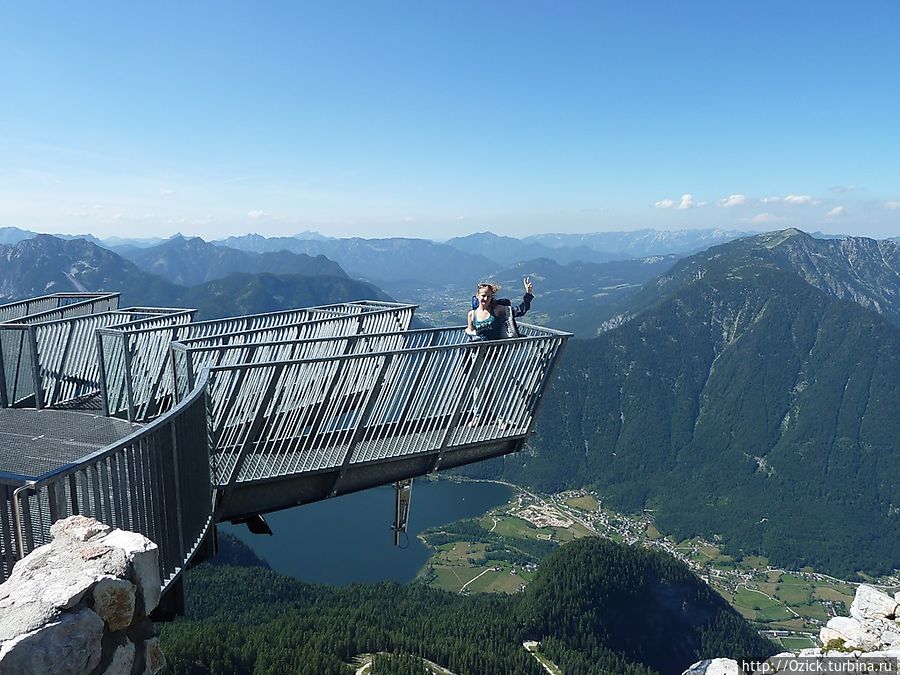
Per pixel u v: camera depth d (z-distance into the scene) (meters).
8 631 3.84
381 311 16.86
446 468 13.55
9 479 5.09
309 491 11.95
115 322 15.41
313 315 17.59
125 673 4.58
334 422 11.80
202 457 8.82
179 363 11.12
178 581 7.31
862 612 10.76
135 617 4.81
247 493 11.29
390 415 12.30
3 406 13.07
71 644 4.02
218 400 10.41
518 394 13.51
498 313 14.30
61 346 14.05
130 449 6.22
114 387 12.61
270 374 10.27
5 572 5.19
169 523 7.11
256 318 16.23
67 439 10.75
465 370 12.78
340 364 11.91
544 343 13.54
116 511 5.95
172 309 16.38
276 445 11.49
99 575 4.39
